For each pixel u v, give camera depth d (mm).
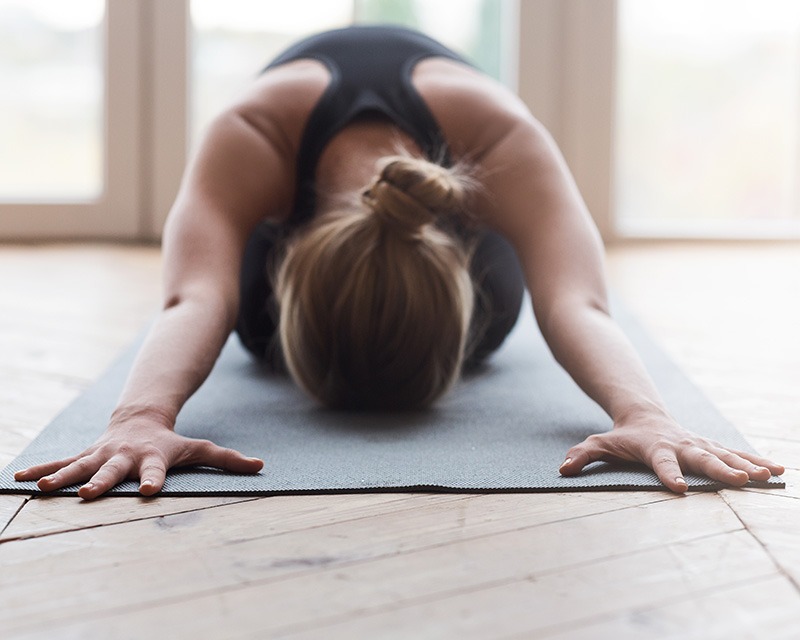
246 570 951
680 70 3969
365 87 1672
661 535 1036
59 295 2684
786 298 2699
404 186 1428
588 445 1262
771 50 4000
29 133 3885
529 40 3822
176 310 1414
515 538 1028
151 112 3828
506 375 1814
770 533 1040
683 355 1970
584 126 3863
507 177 1575
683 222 4051
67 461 1219
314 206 1624
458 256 1515
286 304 1495
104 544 1016
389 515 1098
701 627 841
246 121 1601
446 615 860
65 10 3814
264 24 3816
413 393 1507
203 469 1243
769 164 4078
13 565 965
